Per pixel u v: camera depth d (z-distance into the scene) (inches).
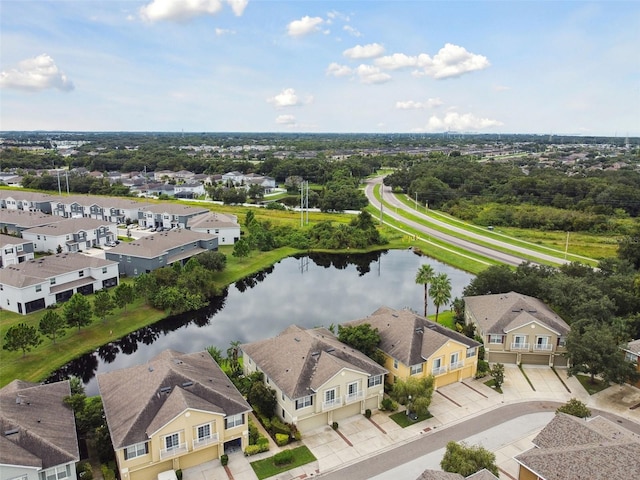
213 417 1392.7
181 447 1357.0
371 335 1888.5
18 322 2487.7
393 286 3329.2
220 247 4239.7
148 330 2551.7
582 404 1610.5
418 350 1815.9
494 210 5531.5
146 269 3255.4
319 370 1614.2
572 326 1966.0
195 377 1509.6
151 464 1325.0
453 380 1919.3
